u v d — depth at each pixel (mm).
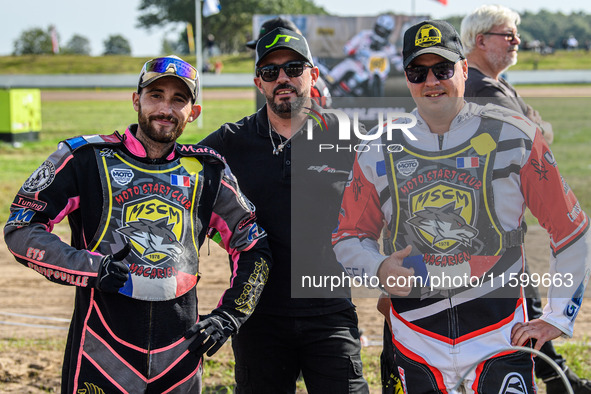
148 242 2691
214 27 80500
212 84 40594
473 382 2621
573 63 52250
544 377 4062
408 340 2729
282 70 3111
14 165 14250
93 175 2709
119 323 2666
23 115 17750
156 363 2689
